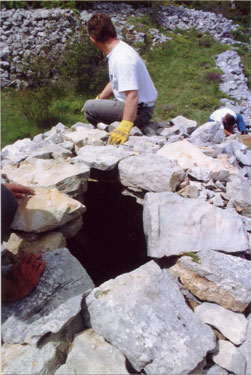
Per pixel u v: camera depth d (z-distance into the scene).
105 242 2.12
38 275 1.40
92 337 1.30
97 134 2.59
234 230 1.71
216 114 4.34
